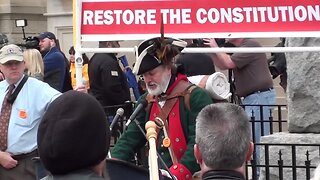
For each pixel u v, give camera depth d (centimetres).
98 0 588
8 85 584
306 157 616
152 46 467
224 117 301
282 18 567
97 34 589
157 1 580
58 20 1561
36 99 576
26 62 846
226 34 572
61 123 262
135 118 484
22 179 575
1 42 1339
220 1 572
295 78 672
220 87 513
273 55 1055
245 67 786
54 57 918
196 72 773
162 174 392
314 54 659
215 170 297
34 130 577
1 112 580
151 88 472
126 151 487
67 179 262
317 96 663
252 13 570
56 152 260
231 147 294
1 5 1814
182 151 466
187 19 577
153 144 325
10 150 576
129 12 585
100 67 884
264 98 791
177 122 468
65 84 946
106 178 268
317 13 563
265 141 673
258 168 711
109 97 890
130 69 1011
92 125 264
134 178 367
